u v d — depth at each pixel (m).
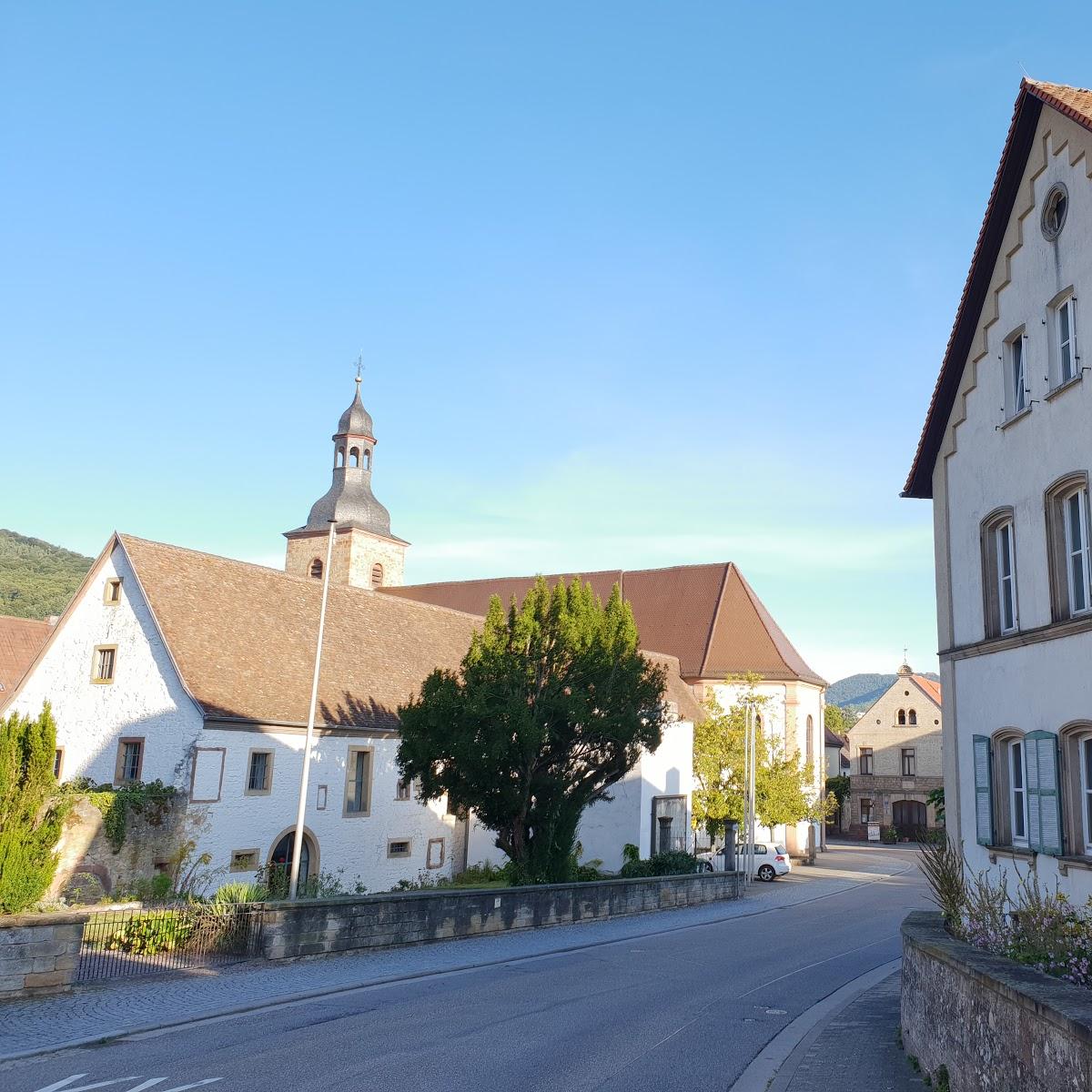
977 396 16.84
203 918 18.31
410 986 16.34
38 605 100.62
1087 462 13.63
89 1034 12.02
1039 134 15.25
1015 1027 7.89
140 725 28.94
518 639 26.59
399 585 69.44
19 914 14.55
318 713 30.73
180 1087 9.83
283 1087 9.93
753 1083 10.84
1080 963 9.13
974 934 11.20
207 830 27.31
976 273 16.64
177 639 29.48
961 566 17.12
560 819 27.38
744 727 46.69
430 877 33.47
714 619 58.50
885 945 23.91
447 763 26.06
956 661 17.11
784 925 28.28
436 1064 11.03
